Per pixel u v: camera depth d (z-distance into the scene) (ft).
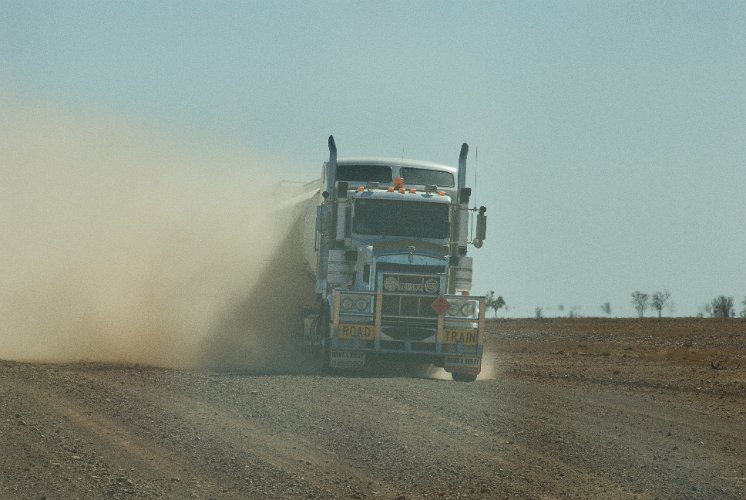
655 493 89.35
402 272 193.16
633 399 158.92
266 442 105.91
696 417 139.03
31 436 105.81
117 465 94.63
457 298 193.88
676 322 497.87
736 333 396.98
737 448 113.80
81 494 84.23
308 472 93.04
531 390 166.71
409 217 198.08
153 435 108.58
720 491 90.74
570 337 383.45
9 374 154.10
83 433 108.78
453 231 200.85
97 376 160.04
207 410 126.00
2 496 82.58
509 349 313.32
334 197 201.26
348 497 84.53
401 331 192.65
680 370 224.12
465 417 126.93
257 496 84.69
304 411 127.03
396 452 102.32
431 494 86.12
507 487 89.30
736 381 194.90
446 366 193.47
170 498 83.61
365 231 197.26
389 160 207.00
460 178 205.57
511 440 111.55
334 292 192.65
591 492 88.74
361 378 177.06
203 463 96.07
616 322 507.30
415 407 134.62
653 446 112.06
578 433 118.32
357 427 115.65
